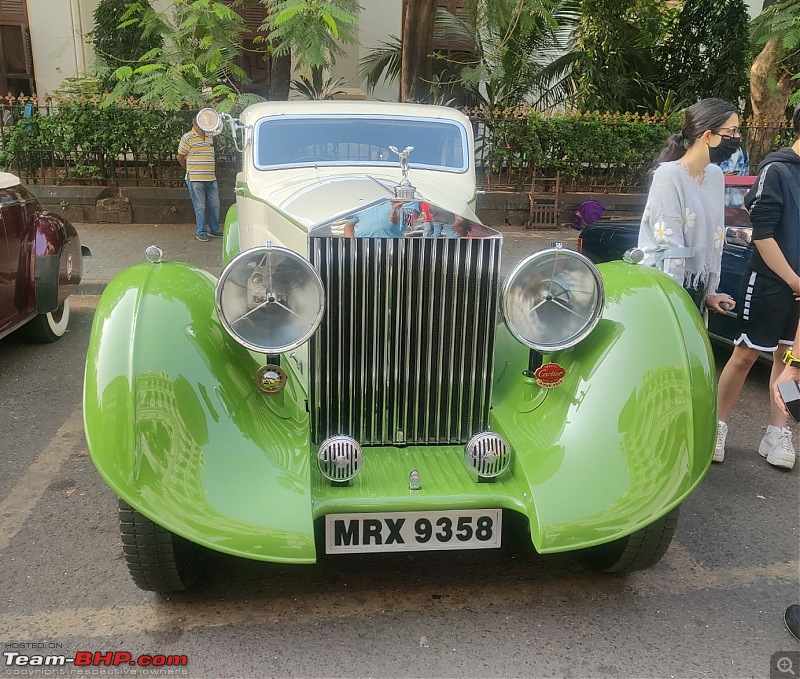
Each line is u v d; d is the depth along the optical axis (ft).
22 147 32.01
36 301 17.04
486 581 9.17
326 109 13.71
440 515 8.14
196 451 7.44
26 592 8.77
